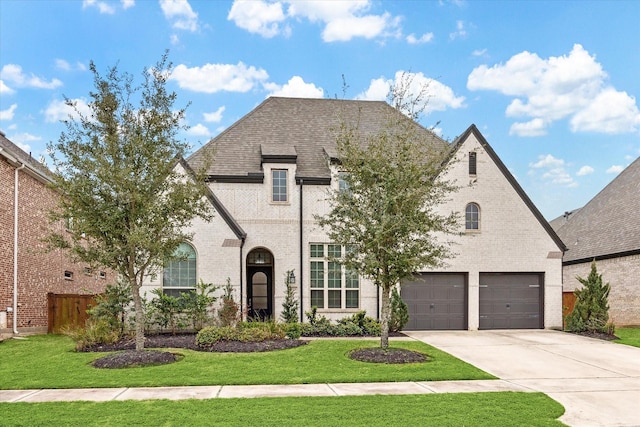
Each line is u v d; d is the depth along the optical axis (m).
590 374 12.27
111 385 10.46
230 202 20.45
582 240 29.64
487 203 21.16
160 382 10.70
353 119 23.58
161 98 13.34
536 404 9.30
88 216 12.59
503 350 15.53
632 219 26.08
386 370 12.09
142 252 13.32
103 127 12.98
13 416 8.30
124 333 16.78
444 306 20.88
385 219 13.60
